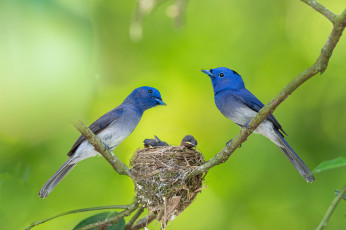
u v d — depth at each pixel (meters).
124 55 15.21
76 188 11.91
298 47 15.02
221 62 14.76
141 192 7.70
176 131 14.23
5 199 5.46
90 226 7.16
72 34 1.50
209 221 12.48
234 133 13.88
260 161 12.81
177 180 7.73
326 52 5.35
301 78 5.75
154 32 15.39
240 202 12.62
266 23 15.26
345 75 14.17
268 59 14.92
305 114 13.73
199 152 8.70
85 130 6.92
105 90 14.70
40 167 10.31
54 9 1.49
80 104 1.43
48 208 11.12
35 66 1.37
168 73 14.91
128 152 13.52
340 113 13.61
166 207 7.66
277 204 12.51
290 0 15.31
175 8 9.66
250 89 14.56
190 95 14.66
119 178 12.17
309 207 12.32
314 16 15.18
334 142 13.17
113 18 15.34
